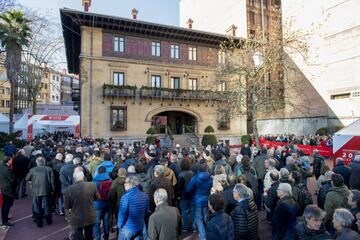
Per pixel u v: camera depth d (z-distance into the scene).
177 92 29.72
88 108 25.81
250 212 4.07
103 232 6.74
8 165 7.63
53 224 7.59
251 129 38.69
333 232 4.51
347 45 32.41
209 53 32.53
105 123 26.47
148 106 28.78
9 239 6.59
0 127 28.17
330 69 34.22
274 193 5.38
